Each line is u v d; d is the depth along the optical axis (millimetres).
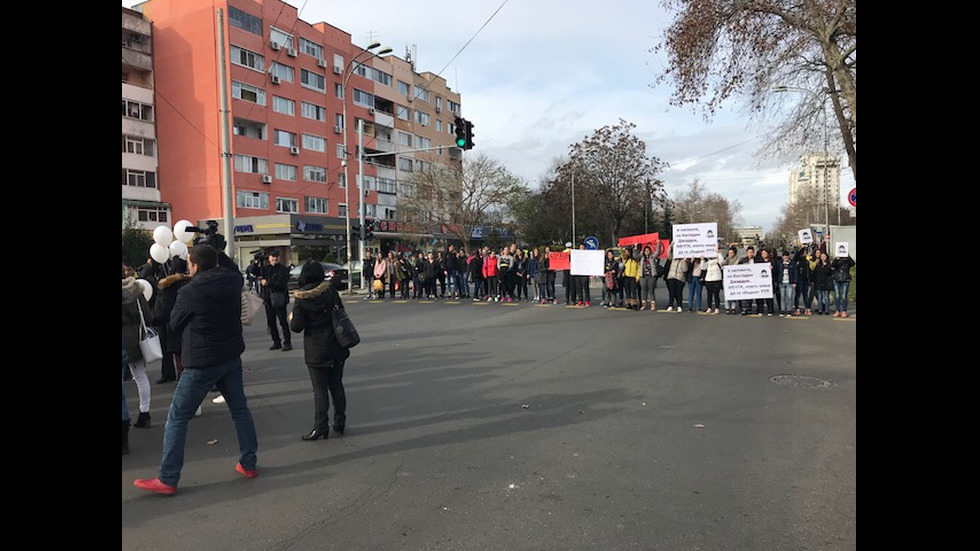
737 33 14938
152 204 43094
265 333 13344
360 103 56688
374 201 58188
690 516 3801
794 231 90875
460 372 8391
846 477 4367
